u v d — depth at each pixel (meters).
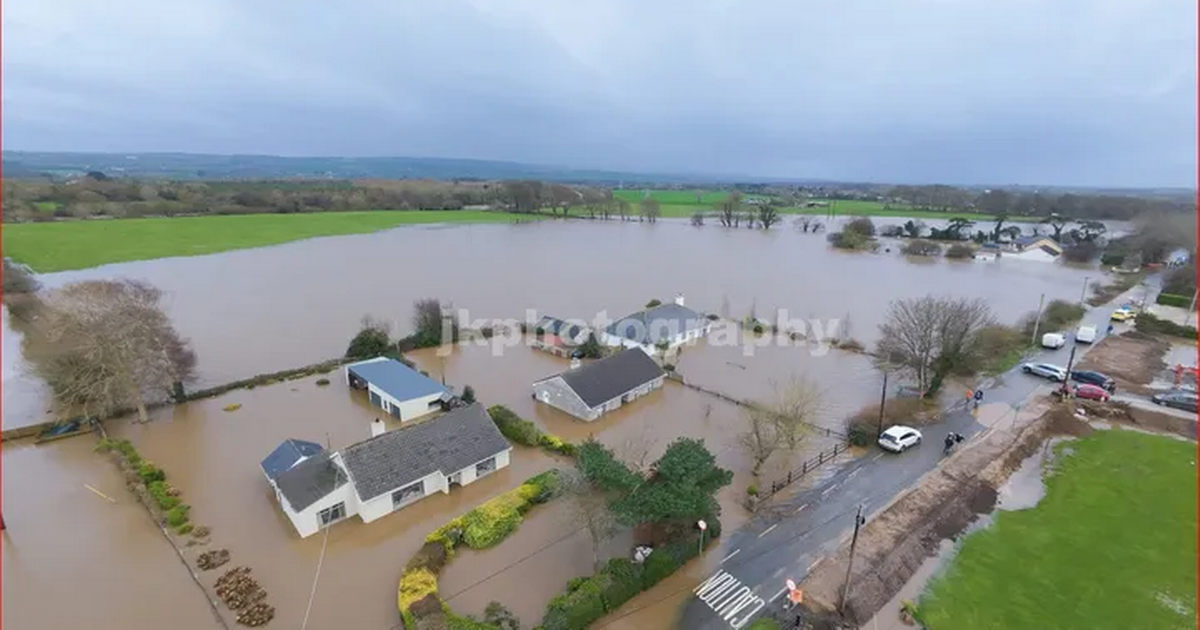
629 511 28.98
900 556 31.62
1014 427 46.09
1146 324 71.56
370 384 50.31
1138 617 27.58
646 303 86.38
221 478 38.94
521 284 97.12
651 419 48.34
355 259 115.94
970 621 27.52
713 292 94.50
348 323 72.88
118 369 44.06
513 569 30.89
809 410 44.81
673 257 128.00
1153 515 35.41
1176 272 87.56
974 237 155.88
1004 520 35.31
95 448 42.28
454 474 37.66
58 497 36.66
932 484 38.38
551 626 25.92
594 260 121.88
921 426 46.69
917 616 27.81
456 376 56.72
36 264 100.88
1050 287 99.81
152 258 110.44
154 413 47.78
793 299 90.38
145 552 31.80
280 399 50.81
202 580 29.75
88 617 27.30
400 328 71.19
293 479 34.31
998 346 54.25
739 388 54.91
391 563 31.38
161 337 48.59
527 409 49.88
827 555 31.81
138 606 28.03
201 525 34.03
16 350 60.50
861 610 28.03
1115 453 42.84
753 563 31.31
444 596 28.97
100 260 106.50
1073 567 31.06
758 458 39.16
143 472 37.84
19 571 30.19
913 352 51.22
